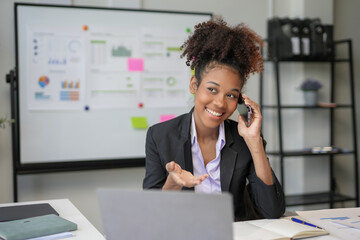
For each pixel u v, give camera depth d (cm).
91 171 301
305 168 357
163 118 308
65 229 132
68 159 286
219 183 154
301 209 359
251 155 154
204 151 155
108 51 293
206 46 140
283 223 135
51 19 279
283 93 352
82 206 300
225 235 87
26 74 274
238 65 139
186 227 90
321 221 141
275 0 347
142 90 302
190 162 152
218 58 138
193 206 88
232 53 139
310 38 328
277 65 320
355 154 339
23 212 151
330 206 358
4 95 277
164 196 90
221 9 330
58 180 293
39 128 279
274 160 352
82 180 299
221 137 153
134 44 299
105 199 96
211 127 143
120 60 296
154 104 306
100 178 304
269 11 345
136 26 299
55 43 280
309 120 354
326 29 333
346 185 379
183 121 158
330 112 361
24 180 285
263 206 148
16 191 267
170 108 310
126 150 301
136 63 300
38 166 277
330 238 124
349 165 380
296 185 359
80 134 289
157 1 311
